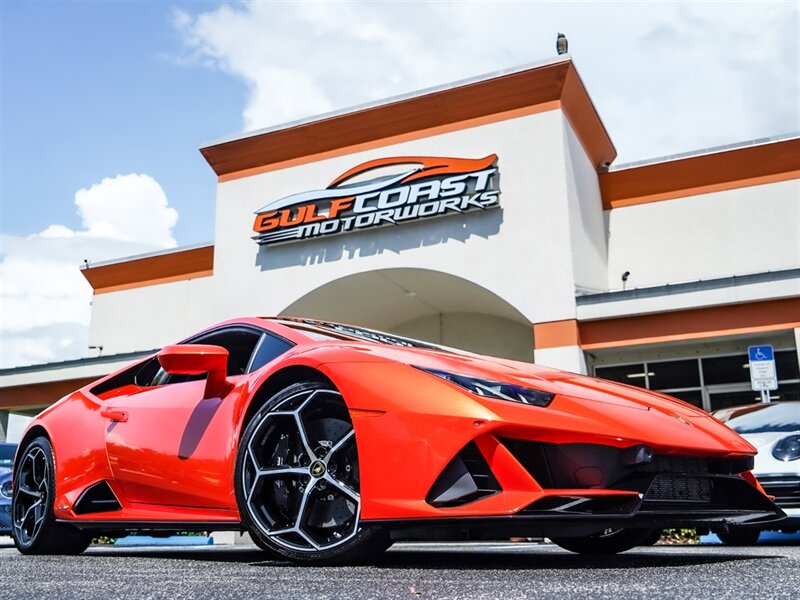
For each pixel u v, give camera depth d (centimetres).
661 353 1100
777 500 486
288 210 1252
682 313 1013
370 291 1264
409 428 191
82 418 312
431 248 1146
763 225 1158
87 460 297
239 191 1321
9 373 1533
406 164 1183
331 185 1236
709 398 1061
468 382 199
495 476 184
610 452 193
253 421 220
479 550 350
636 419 205
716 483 216
